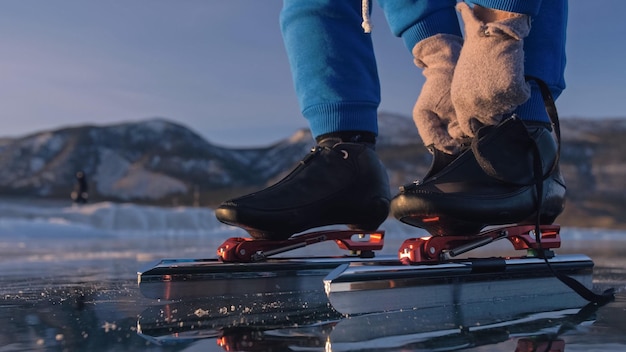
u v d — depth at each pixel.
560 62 1.43
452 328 0.89
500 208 1.27
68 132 102.25
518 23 1.22
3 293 1.46
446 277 1.15
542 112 1.39
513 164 1.29
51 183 90.44
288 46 1.72
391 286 1.08
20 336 0.87
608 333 0.85
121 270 2.30
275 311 1.11
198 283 1.35
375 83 1.69
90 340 0.83
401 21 1.52
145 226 10.77
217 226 11.59
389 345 0.77
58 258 3.30
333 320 0.97
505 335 0.84
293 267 1.46
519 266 1.25
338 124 1.62
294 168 1.61
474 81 1.25
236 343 0.79
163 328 0.92
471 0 1.29
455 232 1.28
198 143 102.06
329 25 1.63
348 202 1.59
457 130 1.35
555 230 1.40
